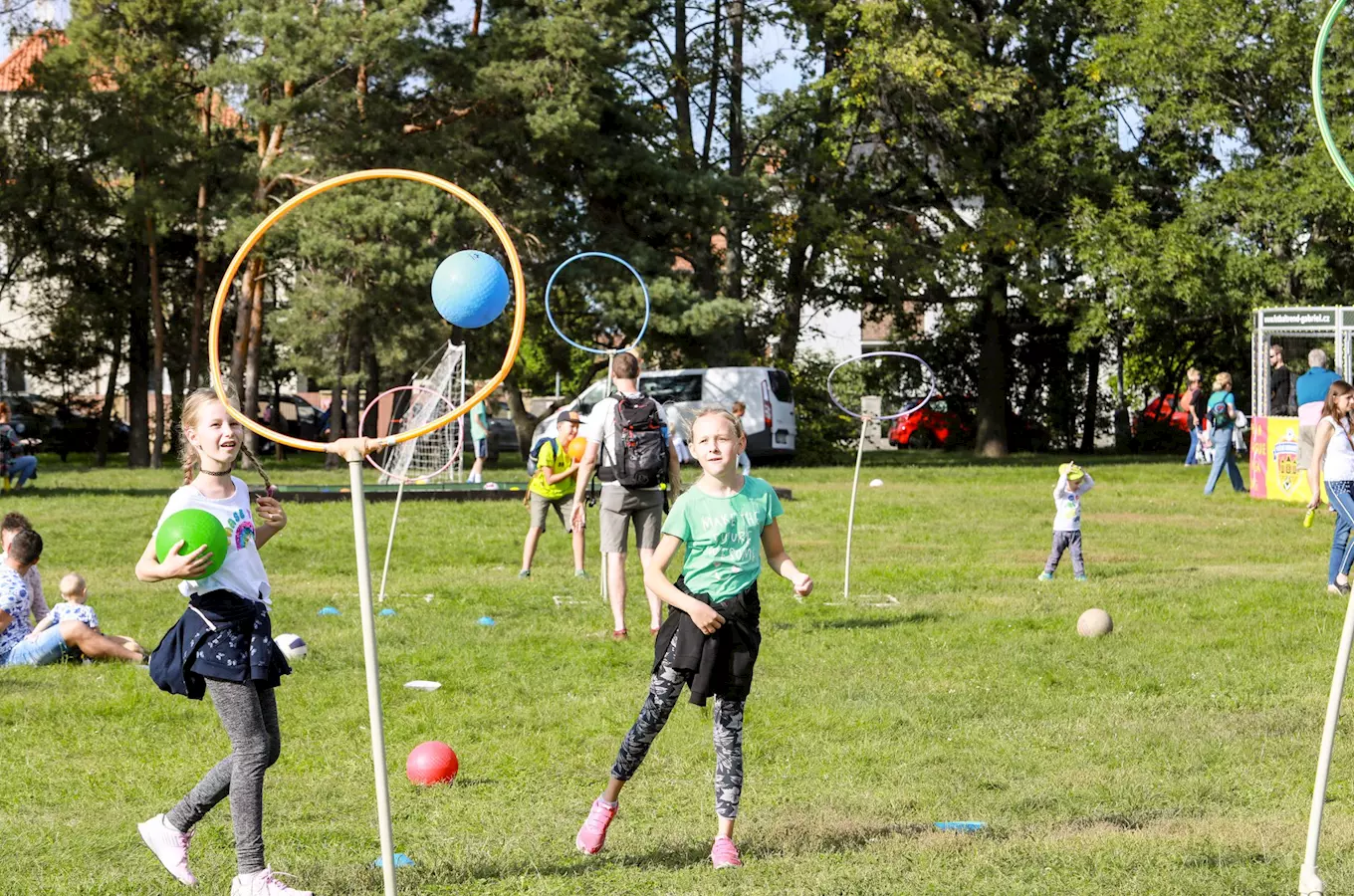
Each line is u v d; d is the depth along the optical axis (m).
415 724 7.67
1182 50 33.62
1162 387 45.66
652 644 10.12
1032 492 24.17
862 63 36.25
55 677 8.91
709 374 35.38
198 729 7.59
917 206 40.97
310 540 16.84
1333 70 32.66
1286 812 5.87
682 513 5.20
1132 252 35.00
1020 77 36.00
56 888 4.99
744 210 38.56
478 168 32.88
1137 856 5.18
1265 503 21.98
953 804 6.08
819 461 37.84
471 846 5.43
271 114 30.03
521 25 32.78
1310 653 9.65
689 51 39.88
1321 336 22.91
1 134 35.78
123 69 32.34
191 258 39.75
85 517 19.14
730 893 4.77
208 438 4.77
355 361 32.84
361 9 31.00
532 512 14.09
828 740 7.28
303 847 5.48
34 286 40.31
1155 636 10.34
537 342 37.66
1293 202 32.41
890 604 12.06
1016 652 9.71
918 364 46.75
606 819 5.34
